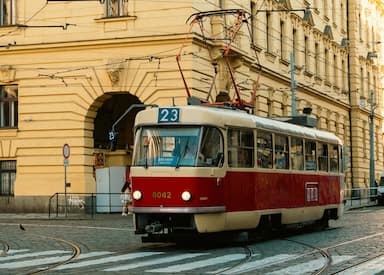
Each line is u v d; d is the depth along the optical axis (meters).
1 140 32.09
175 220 15.50
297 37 43.50
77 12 30.98
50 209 31.00
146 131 15.97
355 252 14.85
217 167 15.70
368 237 18.56
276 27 39.53
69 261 13.88
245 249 15.85
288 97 41.00
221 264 13.01
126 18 30.06
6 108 32.41
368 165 59.50
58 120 31.23
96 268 12.66
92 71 30.75
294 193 19.45
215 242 17.62
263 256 14.32
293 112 32.97
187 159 15.36
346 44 54.91
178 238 15.97
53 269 12.61
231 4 32.72
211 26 30.80
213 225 15.53
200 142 15.47
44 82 31.50
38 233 21.25
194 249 16.06
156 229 15.32
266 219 17.95
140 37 29.78
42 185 31.30
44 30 31.45
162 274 11.74
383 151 66.62
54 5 31.31
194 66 29.33
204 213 15.30
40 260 14.16
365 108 58.41
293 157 19.56
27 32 31.72
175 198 15.24
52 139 31.30
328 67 50.78
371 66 63.25
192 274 11.66
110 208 30.95
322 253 14.76
